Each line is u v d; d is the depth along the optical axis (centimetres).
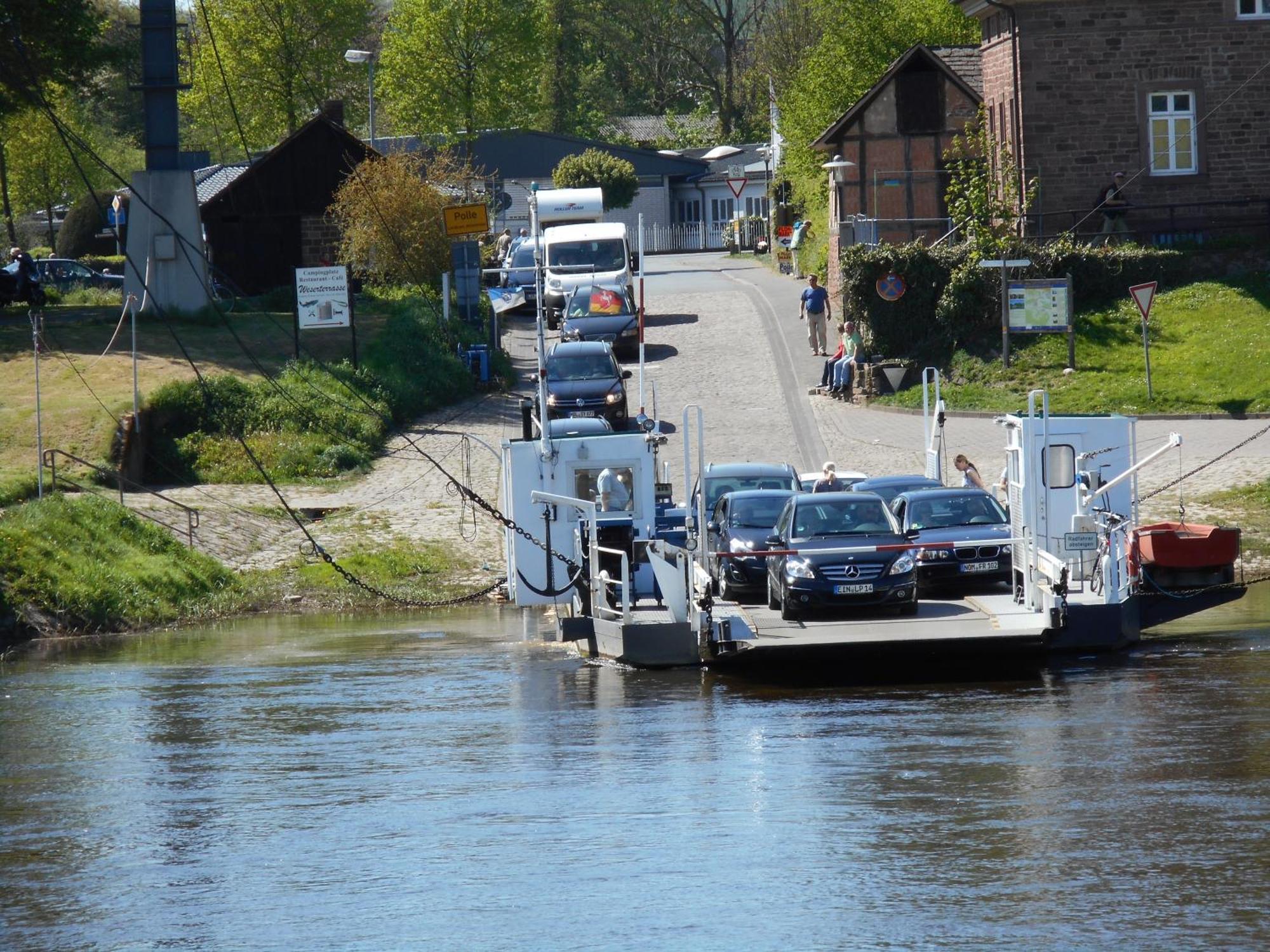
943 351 16562
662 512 10344
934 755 6016
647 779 5819
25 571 10694
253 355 16750
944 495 9756
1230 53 18425
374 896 4491
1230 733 6259
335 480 14062
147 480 13975
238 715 7569
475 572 11981
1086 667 8131
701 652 8150
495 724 7106
